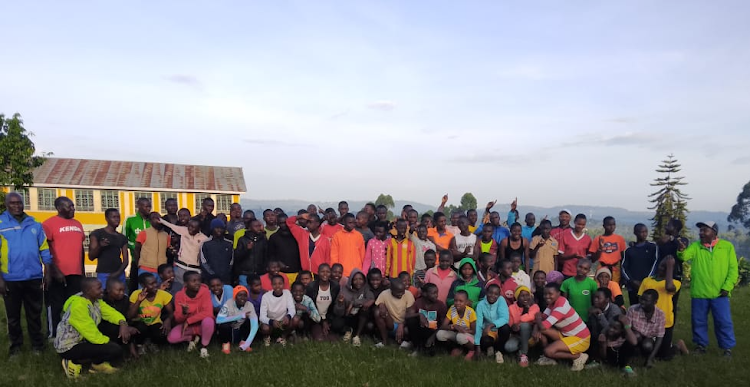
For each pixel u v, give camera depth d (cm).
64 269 791
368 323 901
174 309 799
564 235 1016
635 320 754
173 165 3562
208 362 717
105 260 829
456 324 803
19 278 728
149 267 904
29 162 2494
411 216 1089
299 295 856
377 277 882
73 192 3041
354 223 992
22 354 742
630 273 923
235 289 842
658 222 4491
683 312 1238
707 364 746
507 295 877
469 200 9362
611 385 657
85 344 667
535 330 777
